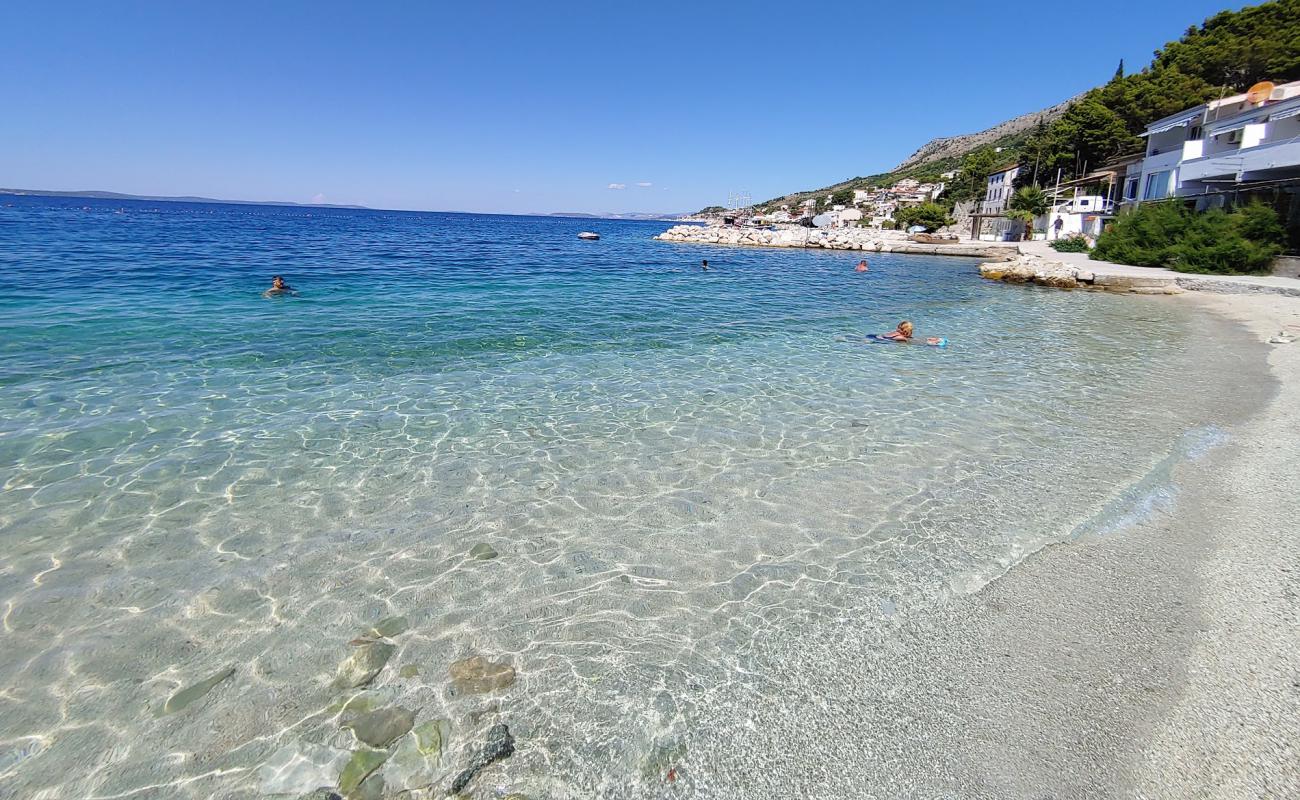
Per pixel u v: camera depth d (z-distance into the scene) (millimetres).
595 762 2932
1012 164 71500
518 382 9648
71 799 2723
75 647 3674
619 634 3852
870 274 32344
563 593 4277
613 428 7633
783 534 5117
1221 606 4043
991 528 5195
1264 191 26422
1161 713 3188
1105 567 4566
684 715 3221
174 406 7953
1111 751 2973
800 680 3479
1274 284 21094
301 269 25000
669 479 6172
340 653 3652
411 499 5656
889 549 4879
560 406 8484
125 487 5723
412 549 4816
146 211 113500
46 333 11500
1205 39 46781
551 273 28672
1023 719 3182
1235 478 6023
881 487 6016
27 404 7789
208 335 12008
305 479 6012
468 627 3904
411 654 3650
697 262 40125
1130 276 23797
